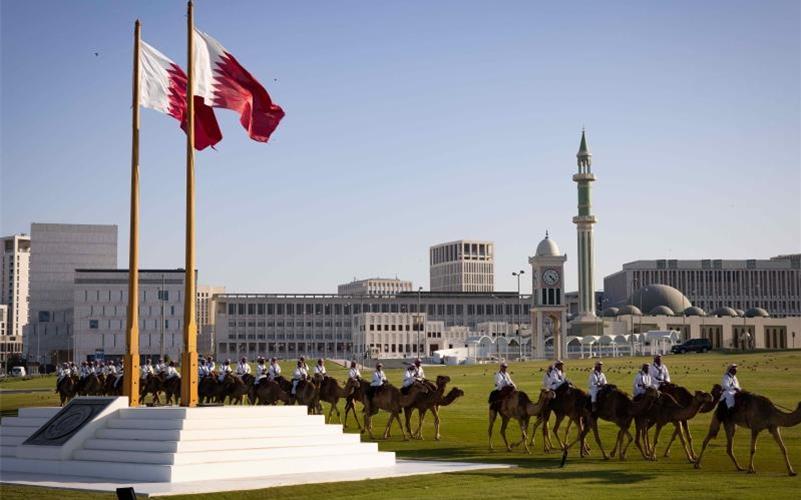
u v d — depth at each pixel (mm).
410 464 42188
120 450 39062
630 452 46531
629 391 88312
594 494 30938
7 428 46281
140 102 46938
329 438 42250
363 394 56219
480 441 52844
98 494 32094
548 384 47719
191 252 45000
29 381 160875
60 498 31328
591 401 44594
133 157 46812
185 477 36062
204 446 38219
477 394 89125
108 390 81750
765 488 32344
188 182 45219
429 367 160375
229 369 72750
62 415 42594
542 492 31484
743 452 45281
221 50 46188
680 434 43469
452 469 39406
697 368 118250
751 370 112375
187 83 45469
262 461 38500
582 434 45094
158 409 40938
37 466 40344
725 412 38938
